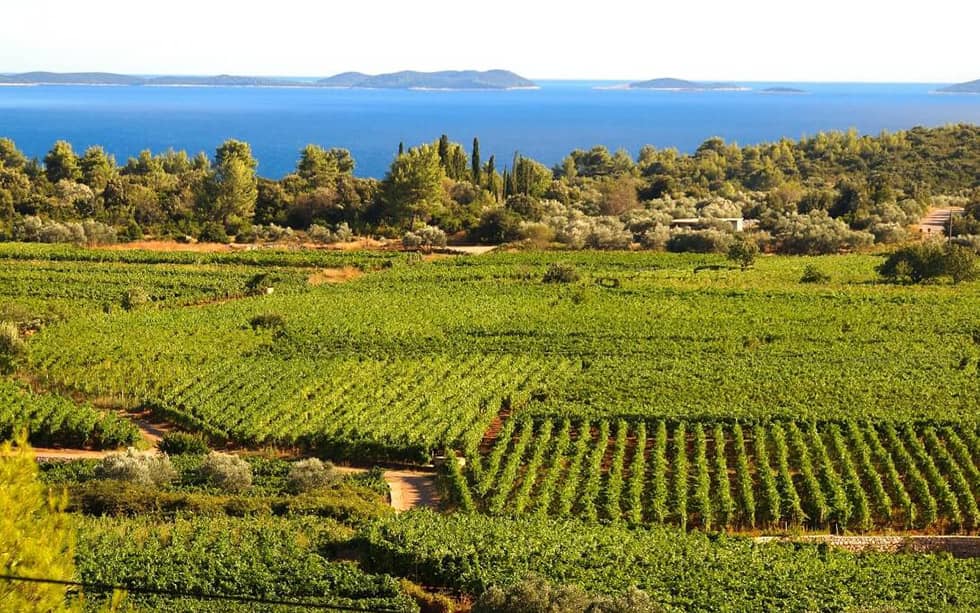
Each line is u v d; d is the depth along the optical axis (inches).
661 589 1675.7
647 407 2743.6
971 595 1715.1
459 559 1761.8
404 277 4510.3
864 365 3196.4
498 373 3117.6
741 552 1886.1
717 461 2363.4
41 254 4761.3
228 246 5556.1
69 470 2222.0
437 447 2532.0
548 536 1898.4
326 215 6486.2
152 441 2618.1
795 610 1619.1
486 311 3868.1
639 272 4697.3
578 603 1451.8
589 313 3848.4
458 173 7691.9
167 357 3189.0
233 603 1557.6
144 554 1702.8
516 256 5073.8
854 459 2444.6
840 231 5487.2
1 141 7854.3
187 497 1996.8
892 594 1694.1
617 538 1925.4
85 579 1583.4
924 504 2165.4
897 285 4352.9
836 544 2018.9
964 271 4308.6
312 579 1640.0
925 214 6806.1
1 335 3102.9
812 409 2726.4
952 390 2920.8
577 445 2479.1
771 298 4092.0
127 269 4544.8
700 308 3937.0
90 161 7490.2
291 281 4379.9
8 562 901.8
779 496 2201.0
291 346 3348.9
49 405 2642.7
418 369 3144.7
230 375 3019.2
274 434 2576.3
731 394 2878.9
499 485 2242.9
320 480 2190.0
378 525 1879.9
